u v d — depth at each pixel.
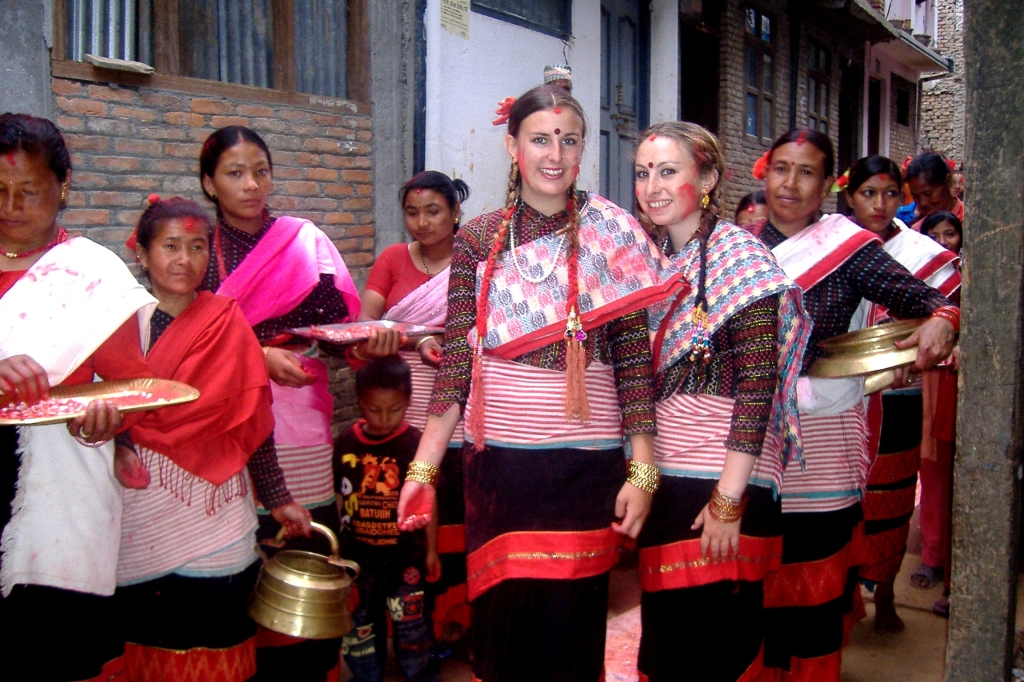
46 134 2.06
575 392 2.12
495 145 5.88
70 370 2.02
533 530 2.14
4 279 2.09
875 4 12.88
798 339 2.32
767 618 2.80
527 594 2.15
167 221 2.24
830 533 2.74
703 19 8.63
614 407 2.23
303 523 2.56
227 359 2.30
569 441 2.16
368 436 3.19
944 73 15.30
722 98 9.00
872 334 2.63
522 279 2.18
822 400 2.67
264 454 2.53
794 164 2.74
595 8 6.72
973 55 2.13
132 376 2.16
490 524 2.20
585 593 2.15
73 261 2.09
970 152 2.16
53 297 2.05
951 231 4.29
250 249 2.88
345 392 5.26
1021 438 2.20
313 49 4.91
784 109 10.45
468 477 2.27
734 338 2.25
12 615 2.09
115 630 2.28
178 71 4.33
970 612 2.25
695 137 2.32
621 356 2.21
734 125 9.19
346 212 5.12
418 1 5.18
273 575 2.47
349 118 5.08
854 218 3.59
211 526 2.29
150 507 2.24
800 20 10.59
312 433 2.92
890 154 14.79
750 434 2.18
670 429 2.32
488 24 5.69
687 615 2.30
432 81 5.28
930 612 3.89
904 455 3.53
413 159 5.27
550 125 2.13
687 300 2.31
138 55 4.17
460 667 3.31
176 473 2.25
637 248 2.21
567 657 2.15
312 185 4.93
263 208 2.95
